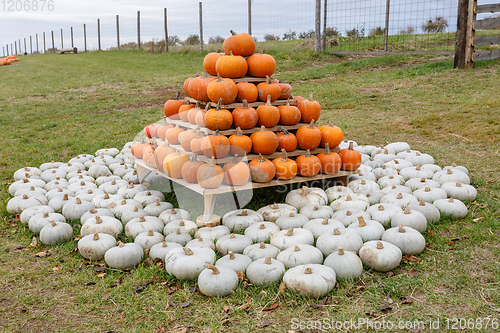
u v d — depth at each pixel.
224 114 4.10
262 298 2.87
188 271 3.11
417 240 3.38
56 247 3.80
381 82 11.29
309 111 4.76
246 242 3.51
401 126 7.54
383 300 2.84
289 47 18.14
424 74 11.41
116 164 5.95
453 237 3.67
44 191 5.03
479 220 3.96
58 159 6.84
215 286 2.91
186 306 2.85
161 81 15.07
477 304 2.74
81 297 3.01
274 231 3.67
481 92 8.94
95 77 16.98
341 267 3.05
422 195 4.35
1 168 6.49
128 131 8.63
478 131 6.66
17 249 3.82
